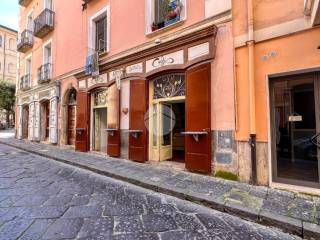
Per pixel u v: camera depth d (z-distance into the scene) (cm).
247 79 568
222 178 597
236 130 578
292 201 435
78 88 1150
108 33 991
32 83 1716
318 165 481
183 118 900
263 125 542
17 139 1811
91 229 339
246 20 573
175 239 317
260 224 373
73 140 1277
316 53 479
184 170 682
